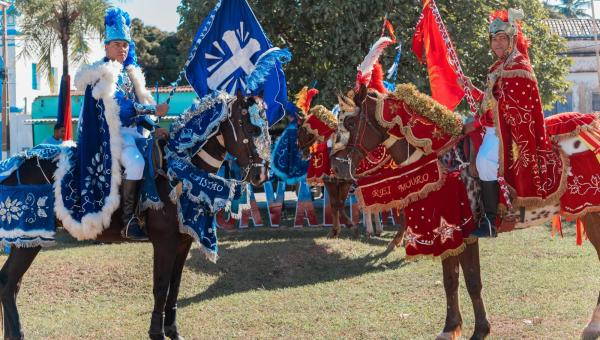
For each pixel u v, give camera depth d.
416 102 5.42
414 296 7.62
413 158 5.48
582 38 28.97
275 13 15.35
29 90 26.14
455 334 5.61
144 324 6.73
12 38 25.09
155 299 5.61
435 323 6.47
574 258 9.51
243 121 5.45
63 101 6.70
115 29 5.73
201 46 6.37
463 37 15.02
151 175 5.54
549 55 16.86
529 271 8.66
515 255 9.79
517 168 5.38
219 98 5.52
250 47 6.46
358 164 5.73
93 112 5.62
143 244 10.22
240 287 8.40
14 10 19.53
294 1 15.09
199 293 8.07
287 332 6.36
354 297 7.64
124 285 8.14
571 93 28.84
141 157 5.59
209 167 5.62
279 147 12.64
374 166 5.84
